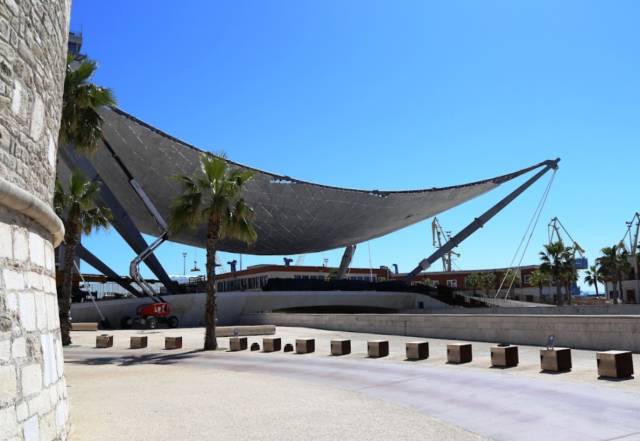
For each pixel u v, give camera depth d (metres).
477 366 14.09
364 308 60.25
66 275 27.27
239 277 76.94
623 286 69.19
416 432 7.74
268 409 9.80
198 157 44.62
